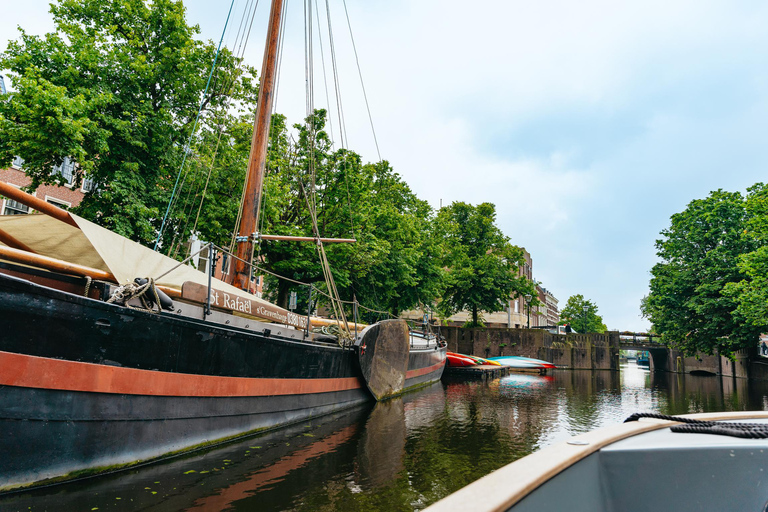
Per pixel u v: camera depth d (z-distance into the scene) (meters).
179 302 6.77
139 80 14.49
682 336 32.50
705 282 30.44
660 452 1.82
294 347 8.91
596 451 1.81
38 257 5.38
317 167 19.95
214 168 16.11
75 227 6.89
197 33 16.02
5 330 4.51
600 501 1.75
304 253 19.02
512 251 44.66
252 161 11.61
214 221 15.20
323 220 19.94
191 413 6.46
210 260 7.39
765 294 20.75
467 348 43.53
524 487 1.26
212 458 6.37
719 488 1.77
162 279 6.86
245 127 17.97
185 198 15.28
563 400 16.73
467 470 6.76
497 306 43.75
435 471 6.64
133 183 13.51
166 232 15.41
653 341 52.25
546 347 43.06
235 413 7.33
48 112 11.10
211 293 7.30
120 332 5.48
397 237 25.73
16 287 4.57
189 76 15.08
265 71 11.98
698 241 31.77
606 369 46.41
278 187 17.83
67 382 4.95
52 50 12.67
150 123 14.09
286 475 6.06
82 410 5.09
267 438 7.84
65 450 4.94
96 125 12.59
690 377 38.88
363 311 25.59
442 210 44.44
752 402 17.94
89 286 5.61
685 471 1.80
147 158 14.74
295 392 9.09
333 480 5.98
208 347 6.72
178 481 5.44
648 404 16.27
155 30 15.14
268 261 19.70
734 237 29.69
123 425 5.52
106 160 13.69
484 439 9.02
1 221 6.91
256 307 8.43
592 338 47.19
